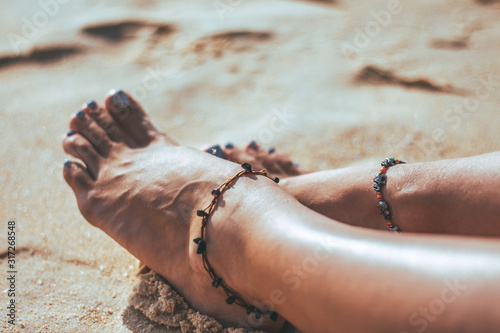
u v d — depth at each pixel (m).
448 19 0.81
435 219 0.39
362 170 0.43
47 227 0.49
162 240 0.41
